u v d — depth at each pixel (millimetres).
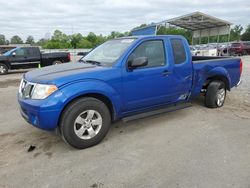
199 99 6797
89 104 3719
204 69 5383
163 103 4793
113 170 3209
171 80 4699
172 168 3238
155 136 4293
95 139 3881
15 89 9047
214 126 4773
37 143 4035
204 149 3775
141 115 4445
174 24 24438
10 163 3400
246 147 3846
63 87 3492
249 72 12648
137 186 2867
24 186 2885
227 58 6074
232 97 7109
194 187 2832
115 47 4484
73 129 3639
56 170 3219
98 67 4023
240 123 4945
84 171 3191
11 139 4199
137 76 4184
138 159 3484
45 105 3393
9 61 14664
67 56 16969
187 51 5004
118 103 4051
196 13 20531
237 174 3080
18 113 5723
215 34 26500
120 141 4094
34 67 15797
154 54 4488
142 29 24156
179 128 4668
